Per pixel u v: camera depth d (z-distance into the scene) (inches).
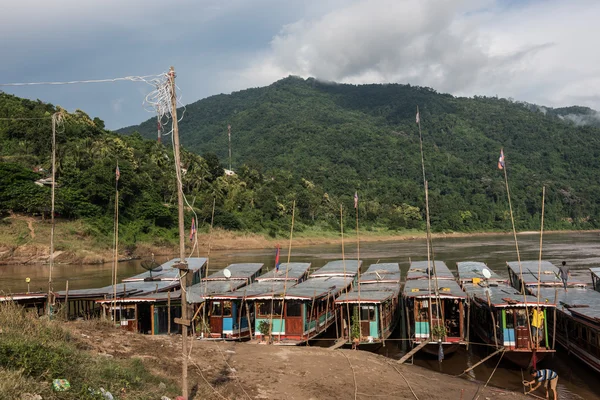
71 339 679.7
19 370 448.8
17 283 1888.5
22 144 3602.4
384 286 1153.4
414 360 896.9
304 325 925.2
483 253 2918.3
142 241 3176.7
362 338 933.2
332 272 1300.4
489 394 705.0
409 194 6604.3
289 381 680.4
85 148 3513.8
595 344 788.0
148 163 3973.9
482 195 6889.8
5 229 2687.0
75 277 2069.4
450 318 953.5
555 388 696.4
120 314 941.2
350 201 5556.1
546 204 6766.7
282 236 4131.4
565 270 1116.5
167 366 673.0
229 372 694.5
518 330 845.8
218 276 1250.0
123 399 490.0
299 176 6624.0
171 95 498.6
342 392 658.8
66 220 2952.8
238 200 4328.3
